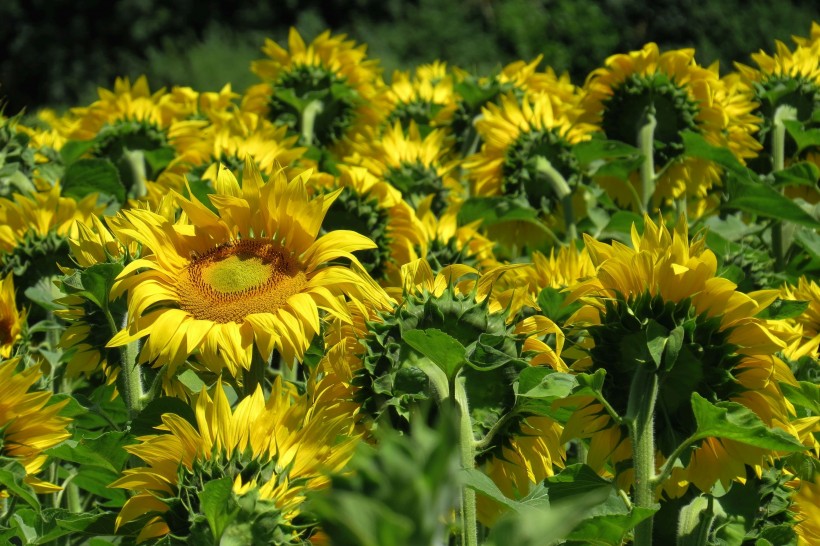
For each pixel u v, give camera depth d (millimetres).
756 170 3234
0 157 2936
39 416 2223
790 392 2250
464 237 2893
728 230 2994
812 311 2625
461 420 2141
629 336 2117
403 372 2189
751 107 3133
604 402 2084
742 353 2109
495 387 2197
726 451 2121
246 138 3088
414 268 2299
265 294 2215
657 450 2141
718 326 2104
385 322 2211
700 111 3070
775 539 2234
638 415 2088
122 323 2355
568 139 3076
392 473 1370
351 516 1354
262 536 2033
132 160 3207
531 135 3047
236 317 2199
